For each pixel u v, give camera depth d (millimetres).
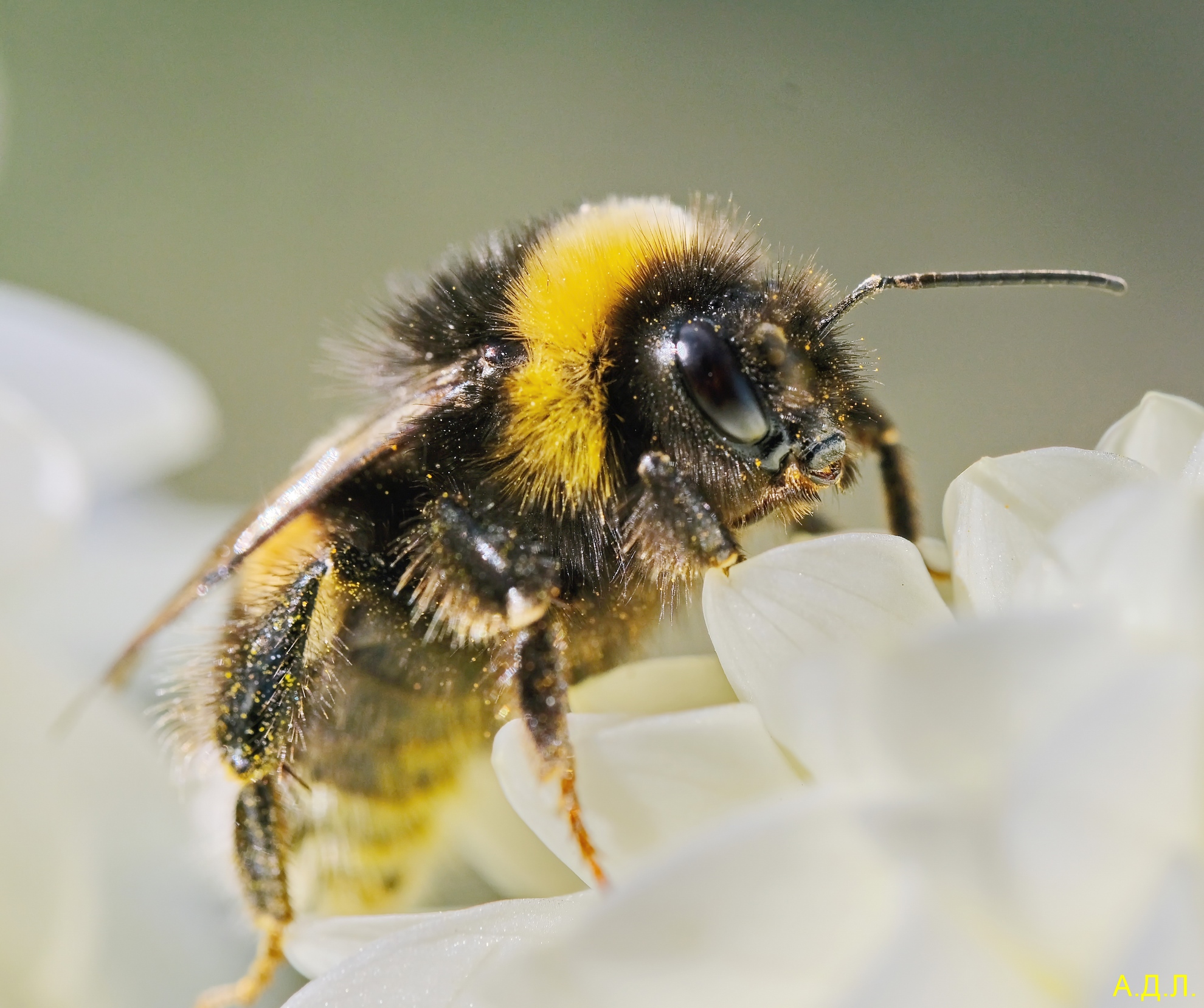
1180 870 75
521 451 96
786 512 96
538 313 97
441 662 97
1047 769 76
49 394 110
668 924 80
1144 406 88
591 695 94
